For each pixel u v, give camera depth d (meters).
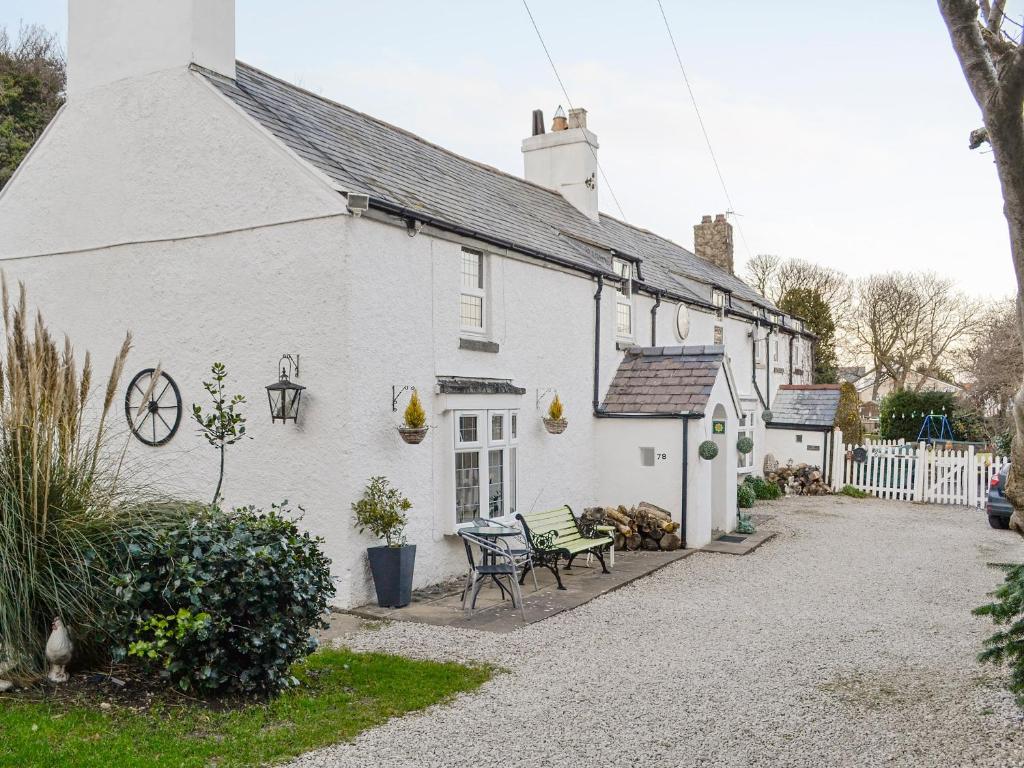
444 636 8.49
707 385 14.79
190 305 10.79
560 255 14.04
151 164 11.15
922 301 50.56
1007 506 16.42
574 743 5.67
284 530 6.78
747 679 7.16
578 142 20.64
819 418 23.91
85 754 5.00
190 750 5.22
